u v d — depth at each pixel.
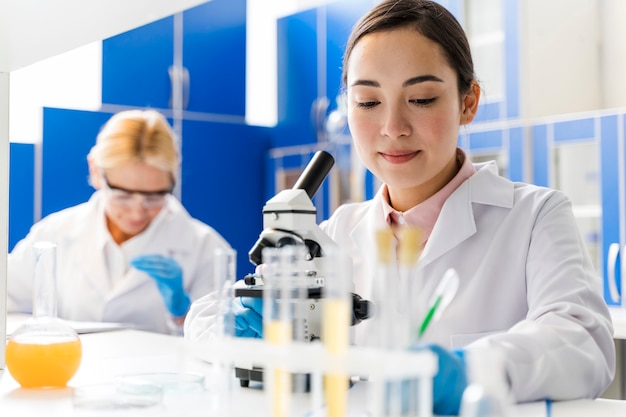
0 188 1.53
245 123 4.78
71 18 1.25
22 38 1.37
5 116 1.55
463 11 3.80
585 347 1.18
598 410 1.06
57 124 4.02
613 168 3.26
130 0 1.15
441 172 1.66
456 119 1.58
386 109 1.52
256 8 4.88
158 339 2.03
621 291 3.23
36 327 1.24
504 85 3.64
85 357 1.63
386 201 1.75
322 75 4.53
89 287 3.70
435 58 1.51
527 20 3.60
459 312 1.57
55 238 3.71
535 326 1.18
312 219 1.21
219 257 0.95
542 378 1.08
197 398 1.07
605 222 3.29
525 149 3.56
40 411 1.05
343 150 4.34
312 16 4.59
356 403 1.07
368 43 1.52
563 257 1.42
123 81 4.26
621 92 3.67
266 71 4.91
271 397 0.80
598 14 3.79
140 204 3.77
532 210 1.57
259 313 1.19
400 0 1.57
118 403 1.02
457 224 1.60
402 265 0.75
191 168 4.53
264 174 4.89
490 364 0.66
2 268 1.51
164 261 3.76
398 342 0.74
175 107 4.46
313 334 1.13
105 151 3.71
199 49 4.56
